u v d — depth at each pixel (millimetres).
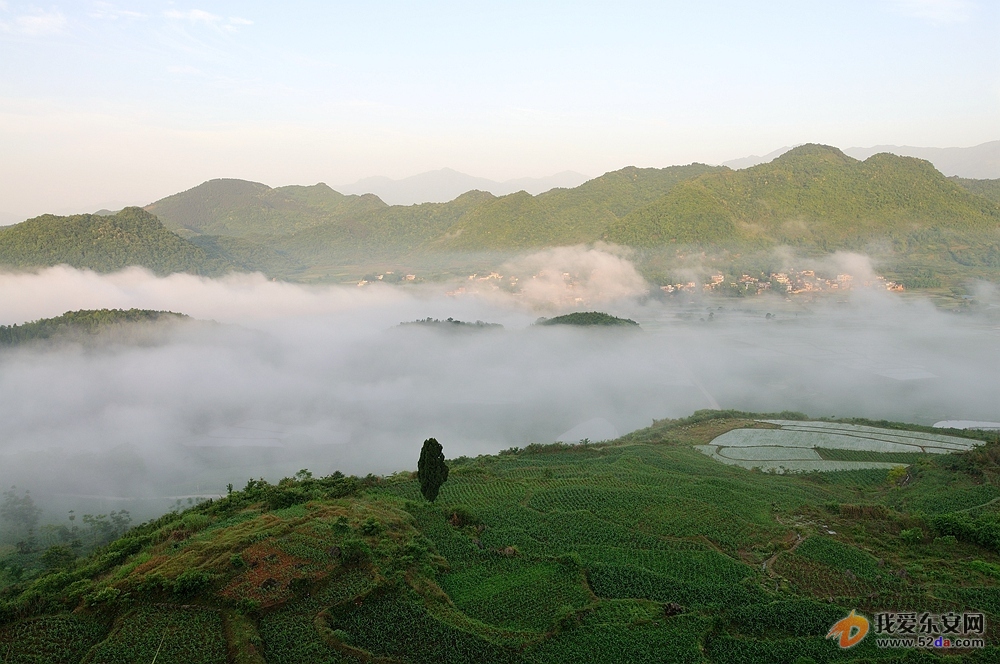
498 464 86250
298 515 56688
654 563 49469
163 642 37281
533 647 38094
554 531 56562
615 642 38344
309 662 36406
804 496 70312
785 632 39312
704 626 39656
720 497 65750
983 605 40969
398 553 48500
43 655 36594
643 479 74562
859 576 45625
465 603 43562
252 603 40531
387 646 38250
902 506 65438
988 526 51281
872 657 36281
